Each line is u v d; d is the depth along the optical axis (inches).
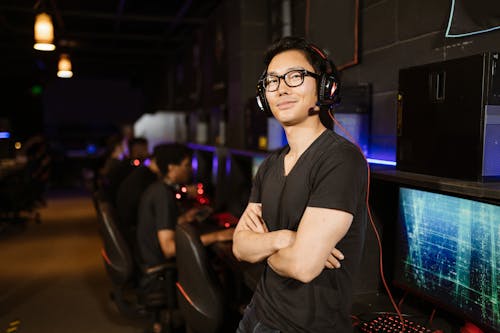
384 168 69.2
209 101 198.4
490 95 49.9
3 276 168.2
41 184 345.4
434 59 73.6
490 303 54.0
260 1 151.3
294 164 51.1
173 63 295.7
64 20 250.5
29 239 225.0
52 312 134.9
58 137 537.6
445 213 60.7
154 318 108.8
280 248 48.8
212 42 190.4
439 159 56.5
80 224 260.1
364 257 73.5
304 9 120.6
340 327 49.5
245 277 78.0
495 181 51.2
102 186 195.0
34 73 437.1
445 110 55.3
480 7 62.9
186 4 193.5
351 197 45.2
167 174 111.6
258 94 56.7
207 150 196.2
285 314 49.4
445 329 61.1
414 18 77.9
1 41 299.6
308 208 46.2
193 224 124.0
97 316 132.0
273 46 52.5
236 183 151.9
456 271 59.1
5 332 121.6
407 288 68.4
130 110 552.4
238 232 56.7
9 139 106.7
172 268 101.2
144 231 108.1
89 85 538.6
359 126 87.7
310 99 50.0
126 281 104.7
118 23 244.1
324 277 48.4
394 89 83.1
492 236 53.5
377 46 88.0
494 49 62.0
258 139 123.0
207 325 77.7
